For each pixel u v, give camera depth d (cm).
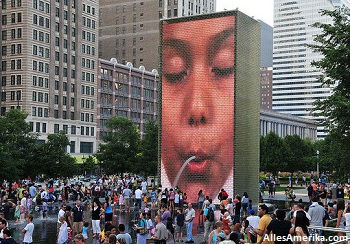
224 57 4822
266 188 8100
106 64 13862
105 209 3130
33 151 6738
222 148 4753
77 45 12612
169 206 3903
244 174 4847
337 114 2867
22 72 11156
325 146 3797
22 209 4016
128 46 17100
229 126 4750
